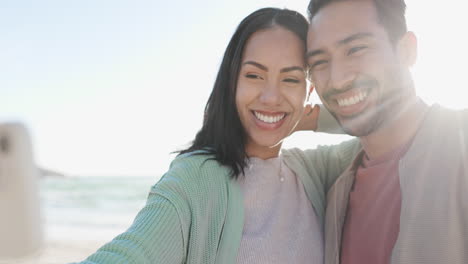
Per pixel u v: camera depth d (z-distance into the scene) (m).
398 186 0.62
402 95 0.65
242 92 0.66
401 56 0.66
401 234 0.57
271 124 0.67
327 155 0.82
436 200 0.55
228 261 0.60
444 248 0.53
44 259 3.73
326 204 0.76
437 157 0.58
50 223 7.95
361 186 0.69
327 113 0.82
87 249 4.52
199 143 0.71
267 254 0.62
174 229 0.54
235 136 0.68
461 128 0.57
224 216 0.62
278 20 0.67
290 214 0.69
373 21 0.64
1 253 0.62
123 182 14.88
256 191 0.67
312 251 0.67
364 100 0.64
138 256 0.47
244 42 0.67
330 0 0.65
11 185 0.62
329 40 0.64
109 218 8.69
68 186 14.31
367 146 0.68
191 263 0.57
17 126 0.63
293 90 0.67
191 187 0.60
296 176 0.75
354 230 0.68
